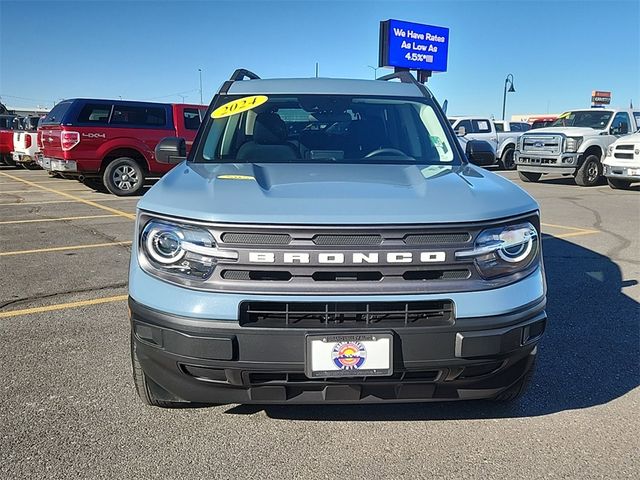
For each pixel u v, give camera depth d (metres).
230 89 4.28
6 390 3.37
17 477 2.55
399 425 3.03
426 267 2.43
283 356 2.40
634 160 13.45
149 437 2.89
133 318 2.57
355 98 4.15
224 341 2.38
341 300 2.37
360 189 2.74
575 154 14.78
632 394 3.38
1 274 5.98
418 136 3.93
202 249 2.43
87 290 5.42
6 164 22.59
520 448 2.81
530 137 15.73
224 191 2.67
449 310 2.47
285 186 2.78
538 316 2.63
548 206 11.34
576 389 3.43
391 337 2.40
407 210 2.48
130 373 3.60
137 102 12.75
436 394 2.65
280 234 2.39
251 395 2.55
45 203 11.60
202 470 2.63
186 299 2.43
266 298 2.38
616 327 4.47
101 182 14.15
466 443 2.86
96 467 2.64
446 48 31.44
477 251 2.48
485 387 2.71
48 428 2.96
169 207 2.55
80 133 12.15
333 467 2.66
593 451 2.79
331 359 2.39
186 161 3.71
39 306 4.93
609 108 16.03
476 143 4.09
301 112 4.00
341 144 3.83
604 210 10.80
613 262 6.59
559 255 6.97
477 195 2.71
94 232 8.37
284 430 2.97
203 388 2.58
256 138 3.83
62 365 3.72
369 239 2.41
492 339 2.47
